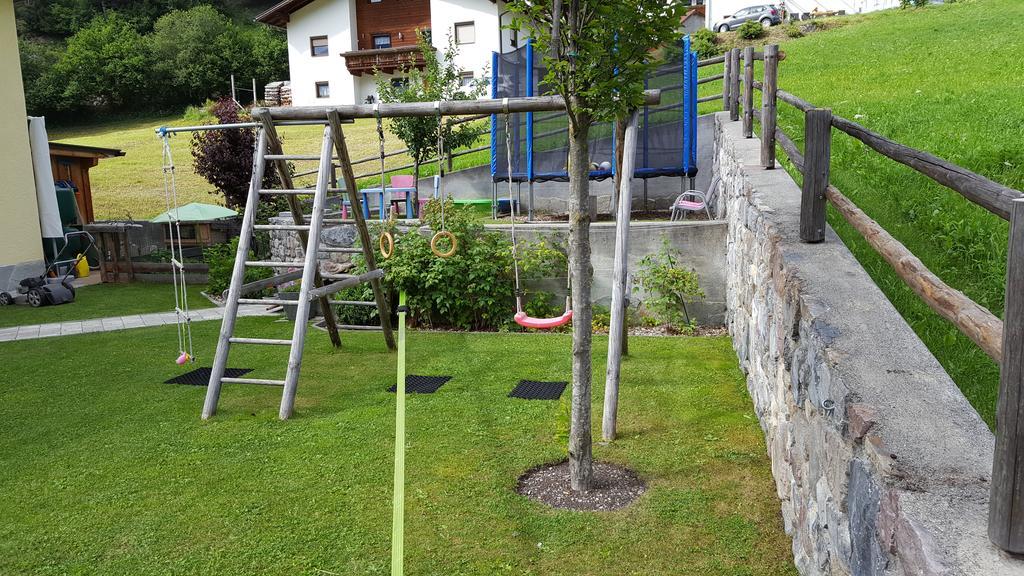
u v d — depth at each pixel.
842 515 2.26
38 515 3.74
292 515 3.66
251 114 5.85
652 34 3.53
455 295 8.15
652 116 9.67
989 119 8.04
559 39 3.42
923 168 2.33
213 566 3.21
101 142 32.44
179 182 22.58
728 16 30.06
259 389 5.97
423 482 3.99
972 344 3.73
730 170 7.40
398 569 2.81
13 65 11.72
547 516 3.57
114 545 3.42
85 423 5.17
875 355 2.39
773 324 4.02
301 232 6.75
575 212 3.81
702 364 6.22
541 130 10.00
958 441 1.87
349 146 22.97
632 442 4.51
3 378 6.47
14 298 10.98
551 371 6.18
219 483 4.07
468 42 27.64
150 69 42.88
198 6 47.72
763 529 3.40
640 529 3.42
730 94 9.81
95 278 13.44
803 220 3.81
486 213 11.12
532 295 8.24
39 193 12.27
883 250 2.72
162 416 5.29
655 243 7.86
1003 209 1.63
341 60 30.75
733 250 6.87
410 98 11.66
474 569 3.11
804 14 29.92
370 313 8.58
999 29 17.50
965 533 1.55
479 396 5.52
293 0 30.14
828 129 3.67
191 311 9.95
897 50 16.42
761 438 4.48
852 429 2.11
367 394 5.69
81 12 51.78
